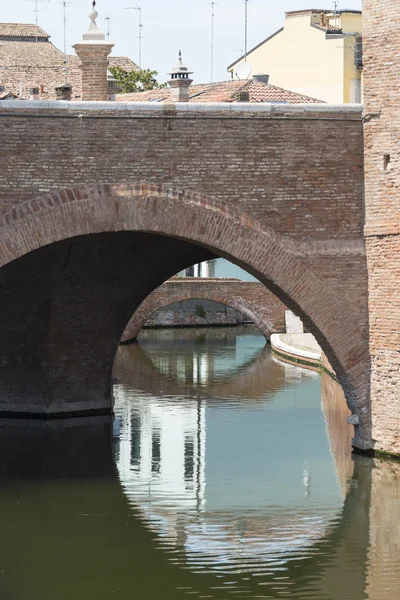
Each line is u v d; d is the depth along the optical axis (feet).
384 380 92.84
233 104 90.38
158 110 89.15
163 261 114.21
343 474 94.48
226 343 205.36
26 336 114.83
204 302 235.61
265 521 83.66
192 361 175.22
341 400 133.49
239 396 137.39
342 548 77.56
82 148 88.17
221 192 90.74
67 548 78.18
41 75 205.87
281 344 183.21
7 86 200.13
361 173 92.73
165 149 89.51
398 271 90.94
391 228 90.84
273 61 205.87
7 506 87.40
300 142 91.66
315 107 91.56
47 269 109.81
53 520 83.92
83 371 118.21
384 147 90.94
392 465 93.04
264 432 113.50
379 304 92.38
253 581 72.38
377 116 91.04
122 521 83.76
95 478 95.30
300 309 92.79
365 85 91.56
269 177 91.30
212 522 83.30
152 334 220.02
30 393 117.29
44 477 95.66
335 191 92.43
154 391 140.97
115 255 111.75
